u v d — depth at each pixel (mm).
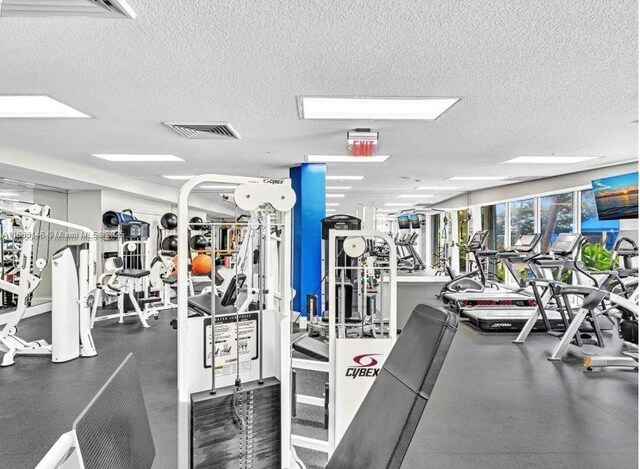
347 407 2521
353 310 4539
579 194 7031
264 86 2852
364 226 5258
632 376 3859
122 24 1993
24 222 4570
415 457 2430
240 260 3865
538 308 5207
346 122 3770
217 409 1813
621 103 3211
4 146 4832
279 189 2016
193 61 2438
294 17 1934
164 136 4309
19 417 2971
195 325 1829
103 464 800
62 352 4277
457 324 1223
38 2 1778
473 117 3613
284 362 1995
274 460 1959
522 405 3186
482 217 10148
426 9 1863
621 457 2426
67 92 2961
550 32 2072
